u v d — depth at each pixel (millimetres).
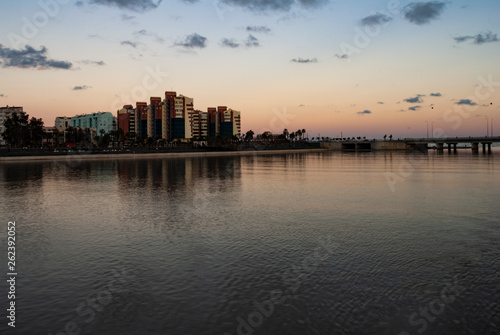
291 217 21141
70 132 184750
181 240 16219
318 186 36688
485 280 11297
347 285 11039
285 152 167125
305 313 9391
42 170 61469
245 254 14109
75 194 31891
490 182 38719
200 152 132500
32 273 12312
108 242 16016
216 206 25141
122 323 9031
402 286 10906
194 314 9422
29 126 144000
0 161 89312
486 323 8852
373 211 22812
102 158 107125
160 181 42812
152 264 13062
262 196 29859
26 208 24859
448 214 21625
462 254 13852
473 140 151625
